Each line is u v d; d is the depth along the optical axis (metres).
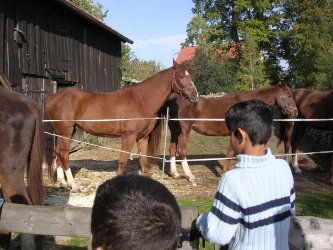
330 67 18.30
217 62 28.34
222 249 2.33
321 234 2.63
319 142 13.75
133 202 1.01
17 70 9.65
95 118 7.58
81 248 4.76
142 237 0.98
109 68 16.83
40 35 10.90
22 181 4.34
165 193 1.08
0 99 4.41
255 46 29.00
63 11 12.13
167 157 11.67
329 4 29.89
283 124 9.82
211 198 7.16
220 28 36.28
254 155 2.06
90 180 8.52
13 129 4.31
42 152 4.58
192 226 2.39
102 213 1.01
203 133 8.95
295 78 31.06
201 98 8.84
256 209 1.96
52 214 3.08
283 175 2.06
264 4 32.88
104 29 15.06
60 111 7.63
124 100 7.58
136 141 7.92
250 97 8.87
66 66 12.62
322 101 9.44
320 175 9.40
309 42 28.75
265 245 1.98
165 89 7.66
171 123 8.76
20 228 3.13
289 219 2.06
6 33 9.15
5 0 9.11
